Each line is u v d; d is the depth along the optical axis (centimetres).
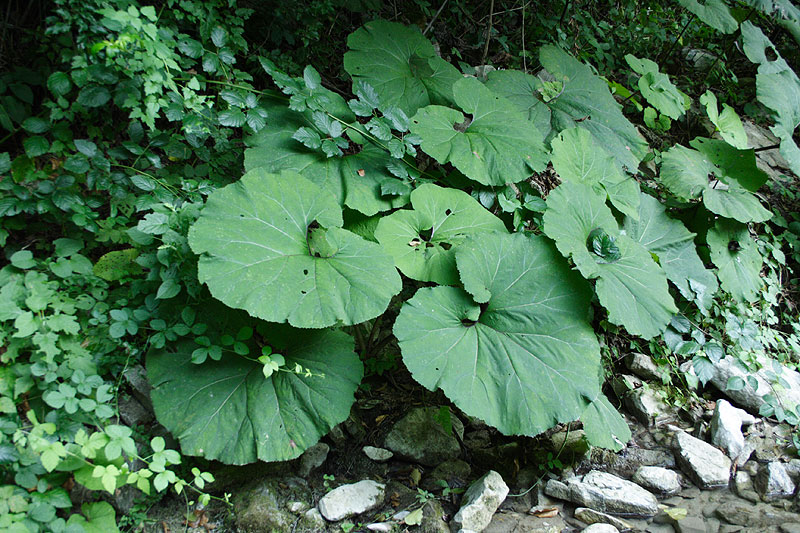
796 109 397
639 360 333
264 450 231
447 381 239
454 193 303
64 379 233
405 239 279
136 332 239
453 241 287
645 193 376
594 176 335
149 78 238
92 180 249
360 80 306
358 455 273
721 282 350
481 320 267
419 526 242
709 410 323
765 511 266
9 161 239
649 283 283
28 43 263
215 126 292
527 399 242
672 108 382
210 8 287
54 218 255
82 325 244
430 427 280
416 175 316
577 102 375
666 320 273
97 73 235
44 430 201
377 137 294
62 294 237
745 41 412
